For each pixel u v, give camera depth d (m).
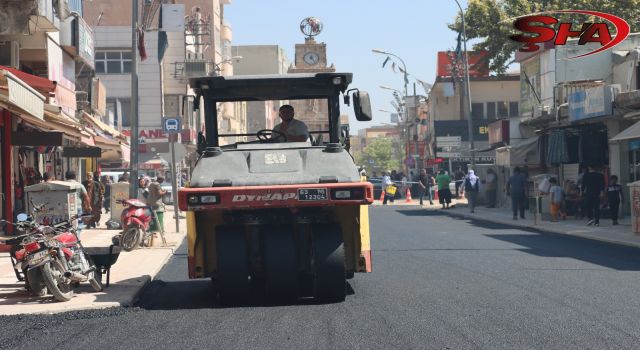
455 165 70.75
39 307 11.27
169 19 52.78
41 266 11.67
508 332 8.92
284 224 11.62
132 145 26.20
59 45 31.72
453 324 9.46
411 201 57.06
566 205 32.28
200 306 11.59
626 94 28.33
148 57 65.81
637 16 45.59
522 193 32.34
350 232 11.84
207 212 11.71
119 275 15.16
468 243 21.94
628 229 25.39
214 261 11.72
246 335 9.06
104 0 73.88
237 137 12.71
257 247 11.71
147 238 21.94
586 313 10.17
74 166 37.16
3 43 26.77
